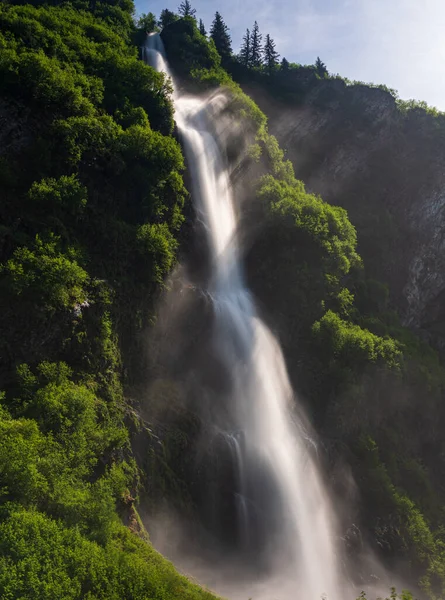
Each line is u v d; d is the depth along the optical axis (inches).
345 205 3132.4
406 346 2199.8
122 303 1358.3
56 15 2333.9
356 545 1555.1
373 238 2915.8
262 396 1701.5
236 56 3789.4
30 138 1381.6
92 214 1392.7
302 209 2089.1
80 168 1437.0
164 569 895.1
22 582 660.7
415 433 2106.3
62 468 884.6
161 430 1295.5
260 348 1779.0
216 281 1897.1
